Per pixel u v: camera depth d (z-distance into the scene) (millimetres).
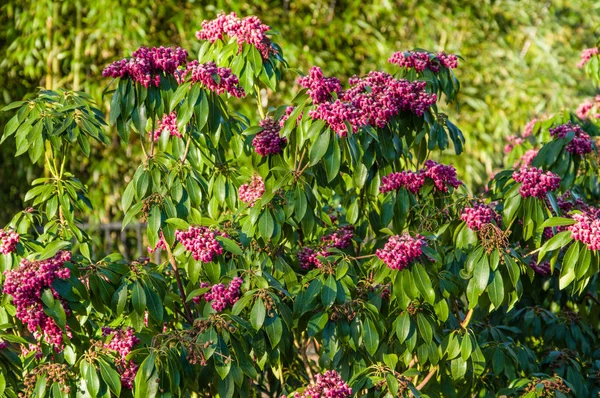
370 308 2742
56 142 2986
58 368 2518
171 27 7402
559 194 3447
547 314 3613
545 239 3205
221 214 3434
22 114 2984
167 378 2512
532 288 3553
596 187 4445
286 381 3424
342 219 3709
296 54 7188
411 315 2803
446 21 7984
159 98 2803
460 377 2820
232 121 3098
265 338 2758
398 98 2986
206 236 2701
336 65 7496
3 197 7578
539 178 2732
